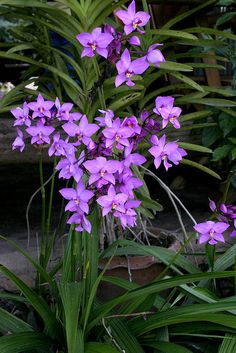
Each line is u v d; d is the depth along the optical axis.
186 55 1.24
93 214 0.88
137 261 1.03
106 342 0.84
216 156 1.27
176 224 1.38
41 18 1.21
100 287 1.03
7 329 0.87
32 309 1.01
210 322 0.84
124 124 0.73
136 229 1.18
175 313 0.82
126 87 1.08
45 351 0.84
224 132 1.28
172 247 1.09
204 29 1.14
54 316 0.84
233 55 1.35
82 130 0.74
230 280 1.08
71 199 0.73
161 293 1.06
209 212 1.49
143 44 1.11
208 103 1.21
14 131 1.38
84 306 0.85
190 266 0.98
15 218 1.47
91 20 1.08
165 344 0.82
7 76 2.65
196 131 1.45
